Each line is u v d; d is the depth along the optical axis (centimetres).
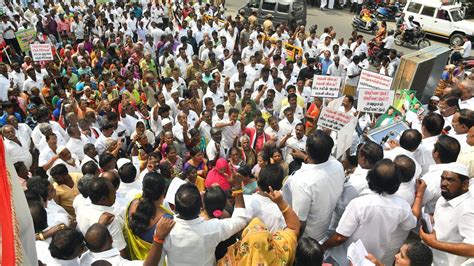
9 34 1487
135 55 1238
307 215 352
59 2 1839
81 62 1099
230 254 299
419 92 957
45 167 603
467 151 446
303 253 285
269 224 343
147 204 378
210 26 1597
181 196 296
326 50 1295
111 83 971
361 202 328
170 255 301
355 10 2667
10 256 153
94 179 396
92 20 1606
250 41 1371
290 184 365
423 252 285
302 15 1928
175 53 1372
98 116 830
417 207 368
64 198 518
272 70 1036
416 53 966
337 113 538
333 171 351
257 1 1934
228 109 883
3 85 1009
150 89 980
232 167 586
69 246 317
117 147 683
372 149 382
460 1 2231
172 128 781
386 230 328
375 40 1730
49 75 1029
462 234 332
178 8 1894
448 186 339
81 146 703
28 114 866
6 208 161
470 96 741
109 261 332
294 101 826
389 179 321
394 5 2503
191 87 959
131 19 1698
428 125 483
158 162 573
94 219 388
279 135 769
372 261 307
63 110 813
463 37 2006
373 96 646
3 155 173
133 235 379
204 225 303
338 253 354
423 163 462
